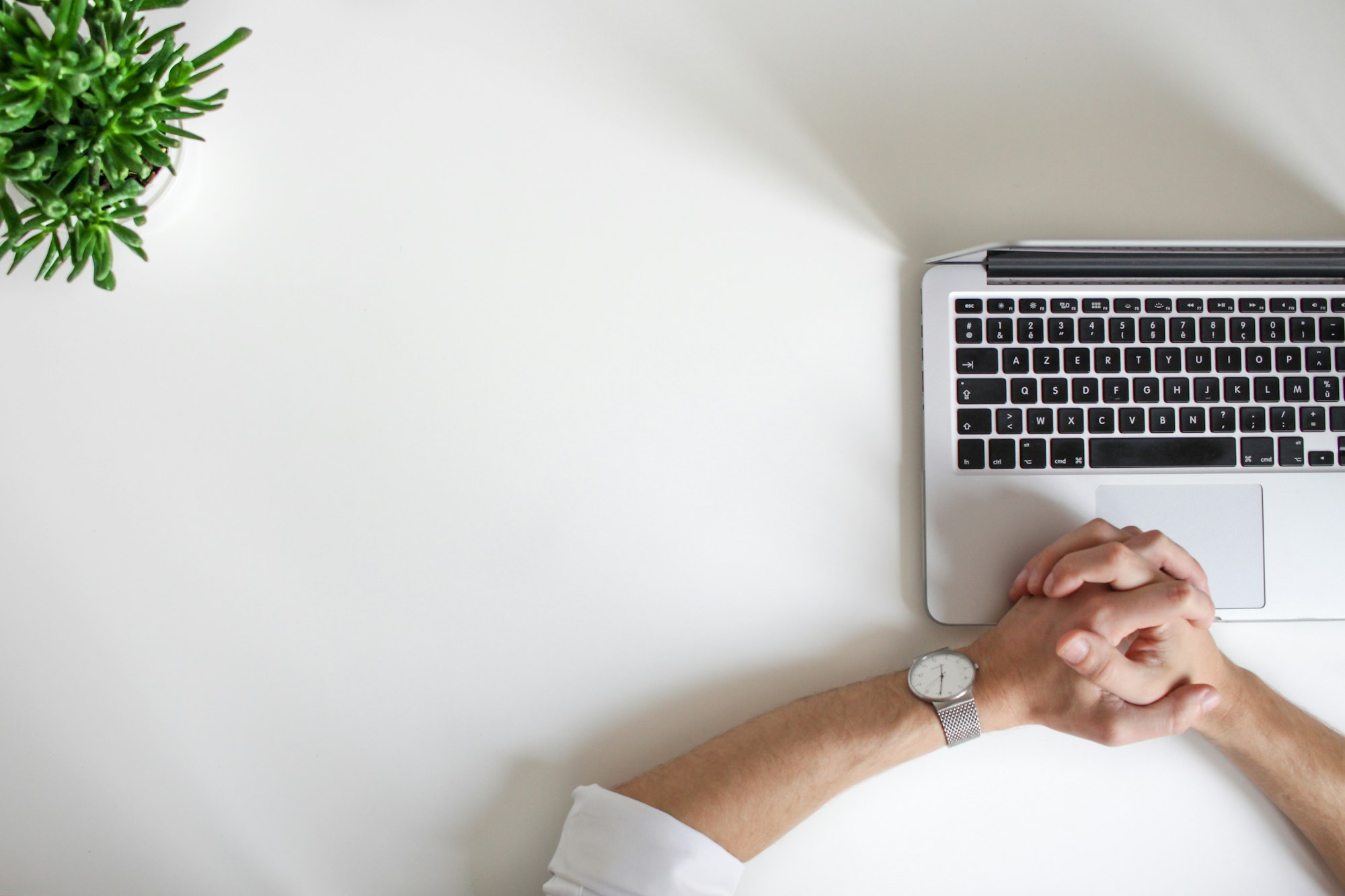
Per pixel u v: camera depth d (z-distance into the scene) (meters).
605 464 0.78
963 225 0.79
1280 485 0.76
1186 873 0.76
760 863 0.77
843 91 0.80
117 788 0.76
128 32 0.61
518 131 0.79
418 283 0.78
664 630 0.78
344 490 0.77
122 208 0.64
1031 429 0.76
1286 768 0.74
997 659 0.74
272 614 0.77
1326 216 0.79
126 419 0.77
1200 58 0.79
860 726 0.72
